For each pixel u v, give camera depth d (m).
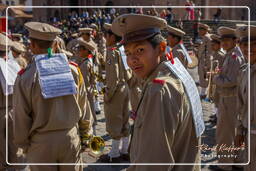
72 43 11.47
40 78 3.54
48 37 3.67
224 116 5.72
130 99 6.70
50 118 3.59
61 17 41.34
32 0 42.12
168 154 2.16
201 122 2.58
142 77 2.53
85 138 4.08
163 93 2.21
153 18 2.38
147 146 2.18
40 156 3.65
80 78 3.96
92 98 7.73
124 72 6.31
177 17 34.34
